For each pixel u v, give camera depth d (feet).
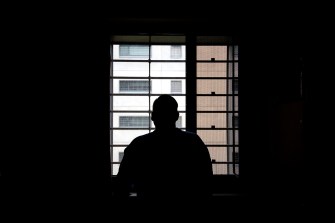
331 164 10.16
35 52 11.57
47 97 11.57
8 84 11.50
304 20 11.49
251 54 12.13
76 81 11.67
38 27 11.60
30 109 11.50
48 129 11.53
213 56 13.17
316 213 10.15
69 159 11.59
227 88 12.94
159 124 6.90
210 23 12.34
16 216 11.28
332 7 11.18
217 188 12.32
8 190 11.30
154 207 6.63
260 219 11.69
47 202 11.44
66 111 11.60
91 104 11.72
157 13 11.76
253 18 11.95
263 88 11.99
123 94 12.21
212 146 12.16
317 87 11.00
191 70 12.40
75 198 11.55
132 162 6.85
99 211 11.55
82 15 11.70
